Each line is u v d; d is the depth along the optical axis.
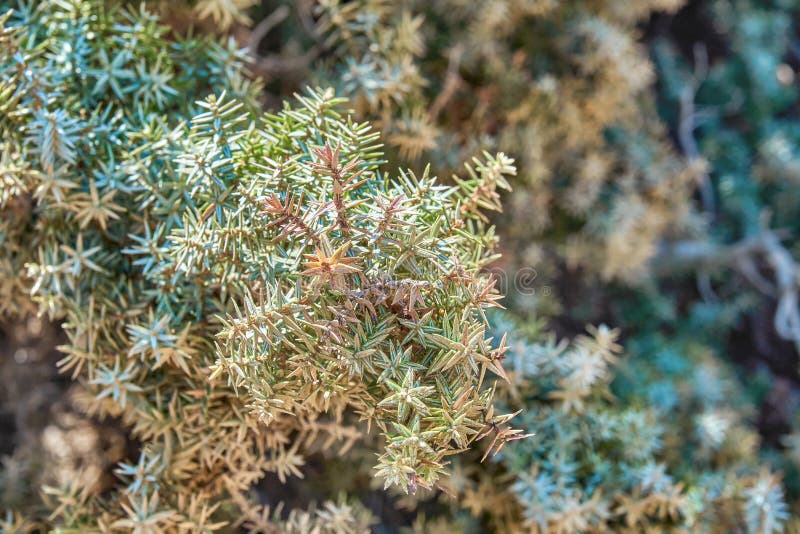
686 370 0.86
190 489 0.48
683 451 0.67
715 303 1.08
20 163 0.46
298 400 0.41
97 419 0.60
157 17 0.49
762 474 0.60
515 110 0.71
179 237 0.42
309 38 0.66
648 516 0.58
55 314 0.47
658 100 1.14
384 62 0.56
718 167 1.12
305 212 0.38
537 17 0.75
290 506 0.59
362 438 0.53
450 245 0.41
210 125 0.44
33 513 0.57
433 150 0.61
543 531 0.52
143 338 0.44
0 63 0.46
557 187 0.82
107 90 0.49
